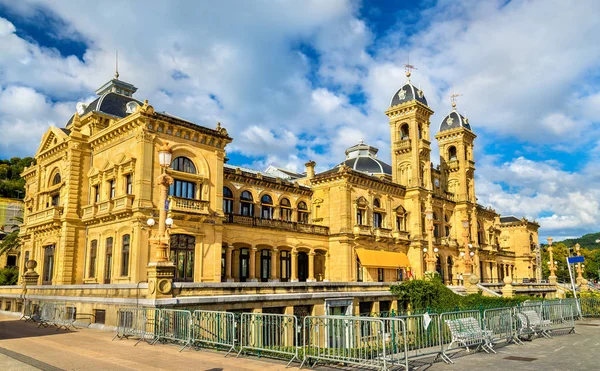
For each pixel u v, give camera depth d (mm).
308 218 58500
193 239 39156
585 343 22375
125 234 37250
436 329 19375
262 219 49281
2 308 41562
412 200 63812
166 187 25344
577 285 71312
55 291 33406
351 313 38125
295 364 16234
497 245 87375
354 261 55062
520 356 18641
